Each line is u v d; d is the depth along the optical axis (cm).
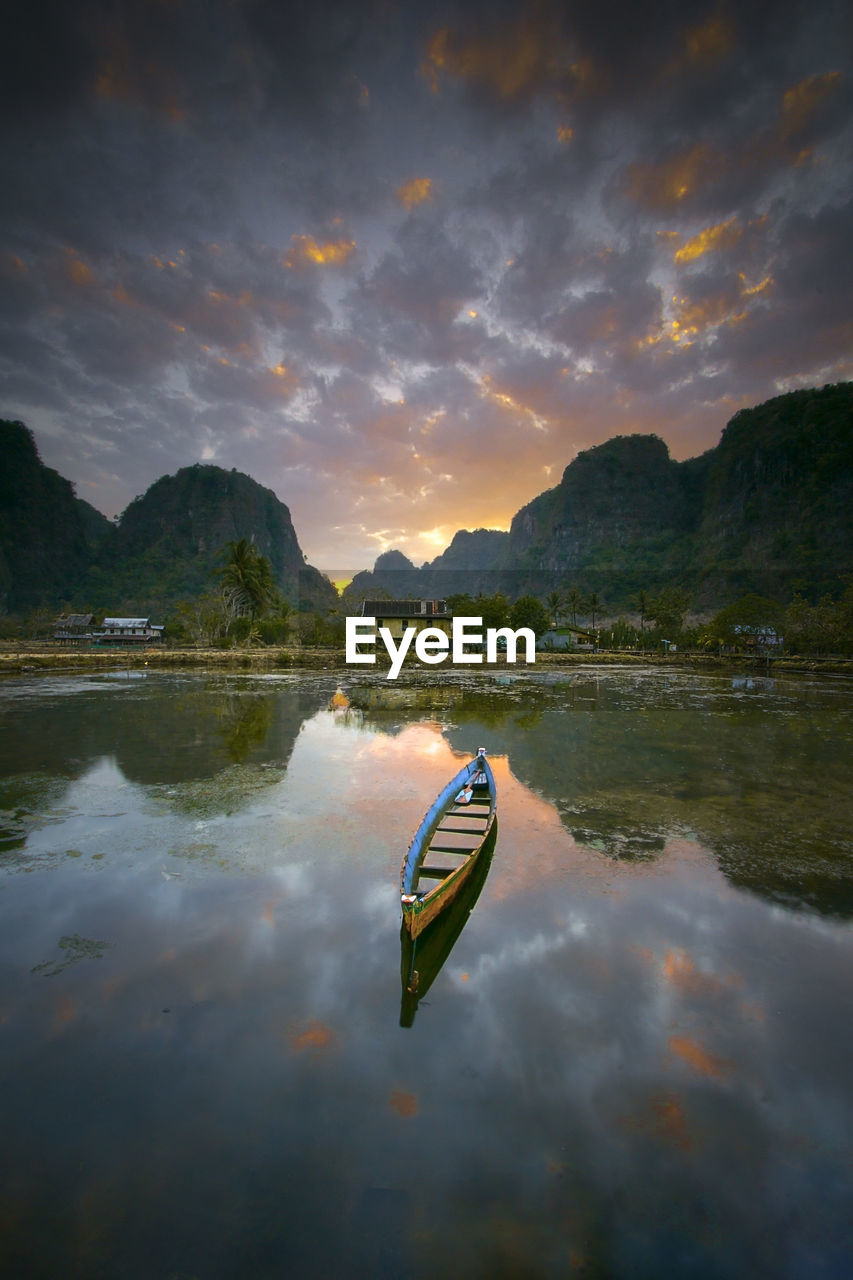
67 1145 345
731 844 830
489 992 491
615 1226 306
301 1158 339
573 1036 441
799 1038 445
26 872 711
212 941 563
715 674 3869
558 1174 333
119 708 1942
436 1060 414
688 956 551
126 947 552
